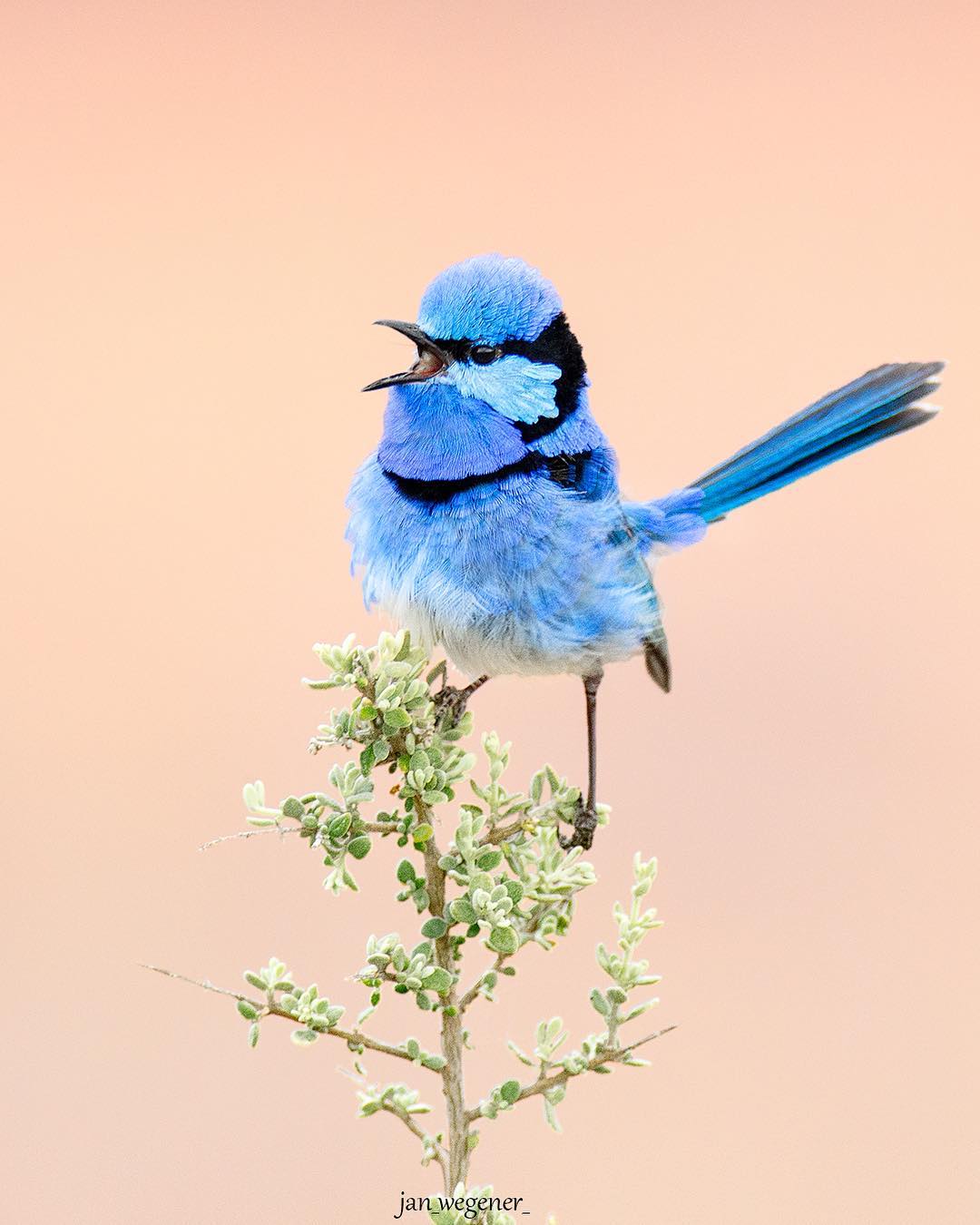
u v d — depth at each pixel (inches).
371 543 114.2
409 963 111.3
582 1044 111.4
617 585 114.1
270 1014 111.2
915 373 116.1
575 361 114.3
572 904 111.8
